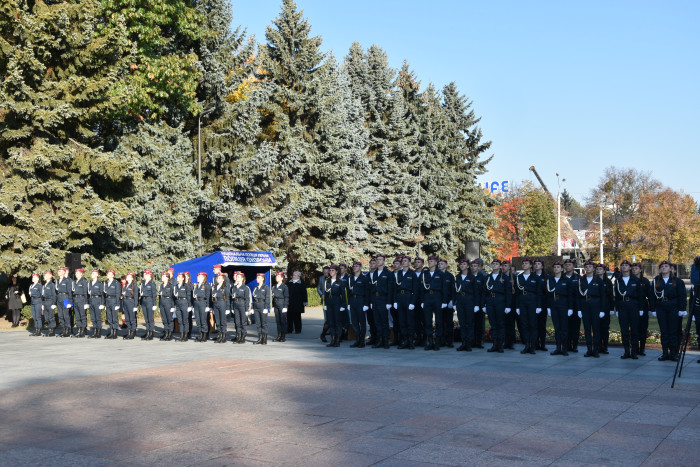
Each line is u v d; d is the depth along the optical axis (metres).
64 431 9.02
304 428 8.95
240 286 20.70
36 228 26.08
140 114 32.34
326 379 13.04
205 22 35.25
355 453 7.68
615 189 78.94
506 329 18.12
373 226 49.53
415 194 52.25
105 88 27.19
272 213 38.28
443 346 18.81
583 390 11.62
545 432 8.61
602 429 8.75
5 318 29.17
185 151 34.50
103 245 29.47
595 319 16.09
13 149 25.75
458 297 17.58
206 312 21.52
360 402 10.69
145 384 12.73
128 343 21.06
